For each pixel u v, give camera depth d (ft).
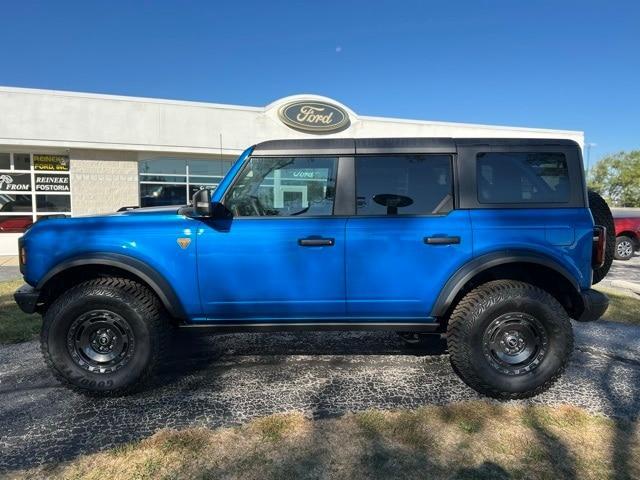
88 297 11.25
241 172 11.80
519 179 11.80
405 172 11.78
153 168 46.70
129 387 11.52
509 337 11.50
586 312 11.67
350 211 11.70
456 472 8.61
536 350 11.53
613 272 34.35
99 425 10.37
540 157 11.84
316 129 49.24
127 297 11.34
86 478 8.46
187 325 12.01
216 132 46.55
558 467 8.77
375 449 9.35
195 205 10.99
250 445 9.50
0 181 43.42
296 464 8.84
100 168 44.45
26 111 40.93
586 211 11.69
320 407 11.15
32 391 12.18
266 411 10.95
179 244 11.44
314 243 11.42
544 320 11.36
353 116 50.29
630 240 41.37
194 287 11.53
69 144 42.32
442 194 11.71
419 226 11.49
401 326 12.06
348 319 12.01
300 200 11.84
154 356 11.60
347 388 12.21
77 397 11.78
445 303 11.49
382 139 12.01
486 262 11.32
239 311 11.73
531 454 9.20
